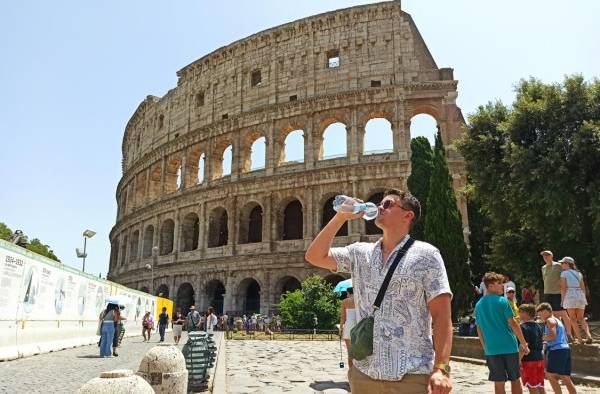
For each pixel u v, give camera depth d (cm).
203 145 7956
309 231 6450
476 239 5550
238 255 6788
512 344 1234
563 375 1403
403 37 6856
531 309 1401
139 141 10062
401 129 6412
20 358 2573
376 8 7012
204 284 7081
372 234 6338
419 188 5000
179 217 7869
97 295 3997
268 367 2481
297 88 7231
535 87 4378
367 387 544
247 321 6016
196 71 8506
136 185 9456
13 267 2534
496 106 4675
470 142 4584
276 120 7200
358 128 6650
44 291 2941
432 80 6575
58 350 3091
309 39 7331
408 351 534
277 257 6519
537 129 4109
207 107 8144
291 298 5538
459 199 5888
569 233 3706
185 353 1758
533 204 3903
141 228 8738
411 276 550
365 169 6350
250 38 7769
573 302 2119
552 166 3769
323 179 6550
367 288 580
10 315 2527
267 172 7025
